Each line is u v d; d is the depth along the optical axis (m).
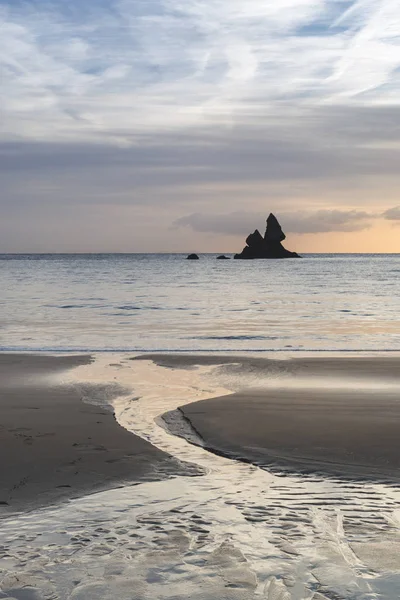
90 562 4.36
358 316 27.91
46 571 4.22
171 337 20.83
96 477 6.29
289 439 7.85
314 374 13.49
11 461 6.80
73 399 10.66
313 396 10.83
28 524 5.07
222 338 20.62
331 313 29.27
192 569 4.24
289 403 10.18
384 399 10.52
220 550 4.55
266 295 41.38
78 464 6.72
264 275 76.88
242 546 4.62
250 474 6.48
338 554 4.47
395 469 6.60
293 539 4.74
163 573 4.19
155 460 6.92
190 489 5.96
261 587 3.99
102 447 7.41
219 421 8.88
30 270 92.50
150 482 6.17
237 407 9.85
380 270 96.81
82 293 42.47
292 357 16.20
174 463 6.82
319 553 4.49
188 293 43.22
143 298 38.22
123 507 5.46
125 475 6.37
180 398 10.93
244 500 5.65
